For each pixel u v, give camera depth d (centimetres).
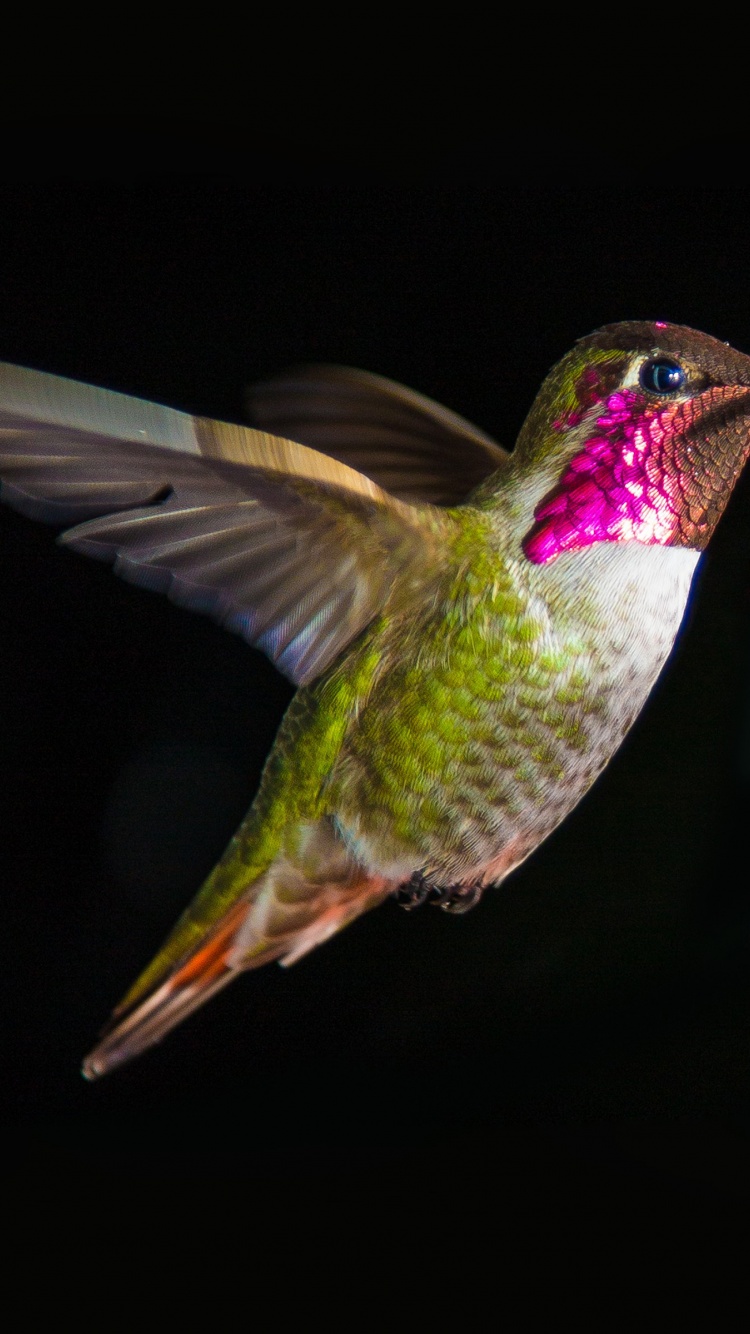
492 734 100
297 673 99
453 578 100
